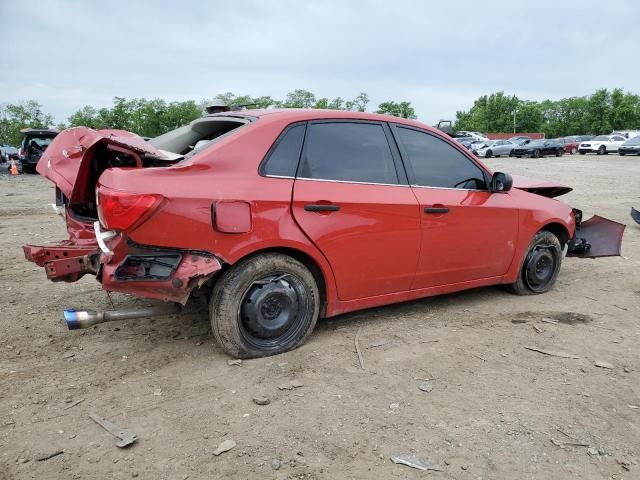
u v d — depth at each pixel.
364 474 2.45
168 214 3.14
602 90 84.88
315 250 3.66
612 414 2.99
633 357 3.75
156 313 3.57
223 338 3.49
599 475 2.47
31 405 3.01
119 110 58.19
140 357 3.64
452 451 2.62
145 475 2.43
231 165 3.41
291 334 3.72
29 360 3.59
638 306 4.90
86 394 3.14
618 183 18.33
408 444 2.67
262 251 3.53
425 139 4.37
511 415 2.94
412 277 4.21
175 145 4.17
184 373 3.40
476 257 4.60
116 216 3.06
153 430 2.77
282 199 3.50
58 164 4.08
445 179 4.39
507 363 3.60
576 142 43.72
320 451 2.61
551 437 2.75
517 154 37.44
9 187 17.05
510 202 4.79
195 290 3.59
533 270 5.11
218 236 3.29
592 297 5.18
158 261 3.25
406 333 4.10
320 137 3.79
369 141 4.03
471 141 45.03
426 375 3.40
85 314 3.33
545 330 4.22
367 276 3.95
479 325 4.31
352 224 3.79
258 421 2.86
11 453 2.57
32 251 3.68
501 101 98.88
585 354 3.77
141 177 3.15
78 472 2.44
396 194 4.02
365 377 3.36
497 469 2.49
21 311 4.53
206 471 2.46
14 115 72.06
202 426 2.81
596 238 6.04
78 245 3.80
